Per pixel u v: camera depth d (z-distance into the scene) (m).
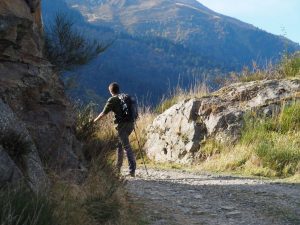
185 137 13.77
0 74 5.36
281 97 13.83
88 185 5.61
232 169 11.50
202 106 14.10
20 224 3.54
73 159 5.82
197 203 7.35
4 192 3.77
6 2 5.75
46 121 5.69
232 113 13.52
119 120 9.59
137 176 10.12
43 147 5.51
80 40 8.31
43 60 6.11
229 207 7.11
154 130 15.24
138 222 5.66
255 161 11.36
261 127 12.76
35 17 7.17
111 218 5.17
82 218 4.68
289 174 10.69
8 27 5.38
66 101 6.30
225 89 15.02
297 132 12.55
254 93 14.20
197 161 13.03
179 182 9.35
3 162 4.12
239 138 12.93
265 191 8.29
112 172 6.43
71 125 6.25
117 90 9.78
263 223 6.31
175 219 6.23
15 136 4.54
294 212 6.89
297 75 15.32
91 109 9.28
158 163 14.04
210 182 9.37
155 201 7.23
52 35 8.16
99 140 7.90
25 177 4.46
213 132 13.38
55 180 5.18
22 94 5.48
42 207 3.86
